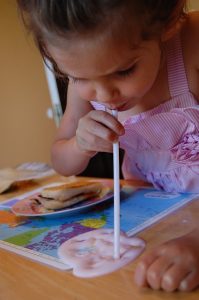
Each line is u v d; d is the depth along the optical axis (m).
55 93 1.49
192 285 0.34
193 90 0.67
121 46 0.40
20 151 2.62
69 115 0.90
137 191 0.74
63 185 0.73
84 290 0.38
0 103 2.49
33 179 1.01
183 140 0.67
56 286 0.39
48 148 2.81
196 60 0.66
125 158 0.85
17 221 0.65
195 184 0.67
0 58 2.49
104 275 0.40
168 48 0.65
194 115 0.62
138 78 0.44
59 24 0.40
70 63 0.42
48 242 0.52
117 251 0.44
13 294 0.39
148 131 0.67
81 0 0.38
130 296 0.35
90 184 0.72
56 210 0.65
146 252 0.44
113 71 0.42
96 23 0.39
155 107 0.67
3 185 0.95
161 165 0.71
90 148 0.63
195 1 1.66
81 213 0.64
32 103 2.69
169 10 0.45
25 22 0.46
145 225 0.54
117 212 0.45
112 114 0.55
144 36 0.42
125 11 0.39
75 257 0.45
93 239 0.51
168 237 0.48
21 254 0.49
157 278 0.35
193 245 0.37
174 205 0.62
